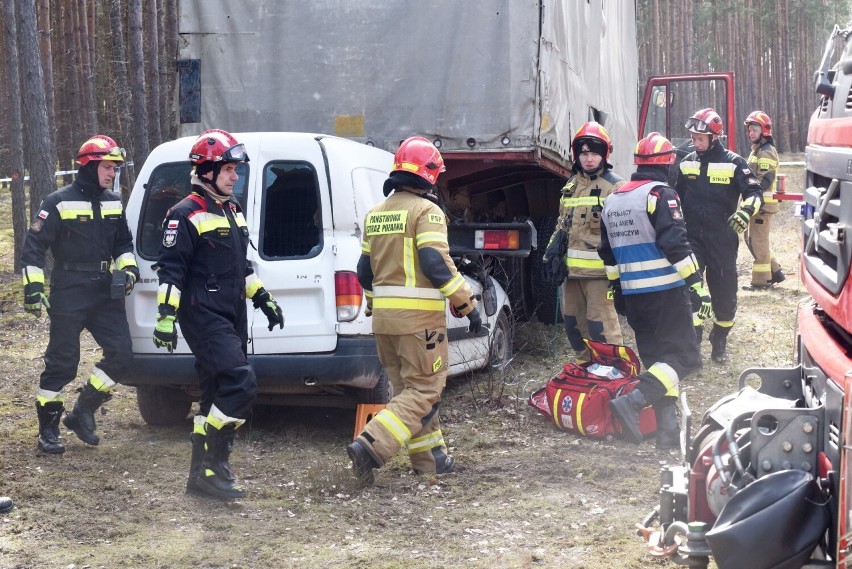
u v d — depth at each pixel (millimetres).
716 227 8219
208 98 8375
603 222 6234
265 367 5898
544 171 8617
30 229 5789
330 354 5871
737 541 2693
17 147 15273
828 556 2740
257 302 5367
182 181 6332
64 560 4195
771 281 12906
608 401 6176
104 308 6031
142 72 17031
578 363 7000
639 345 6215
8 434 6480
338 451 6117
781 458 2877
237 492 5062
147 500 5066
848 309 2809
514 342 9172
